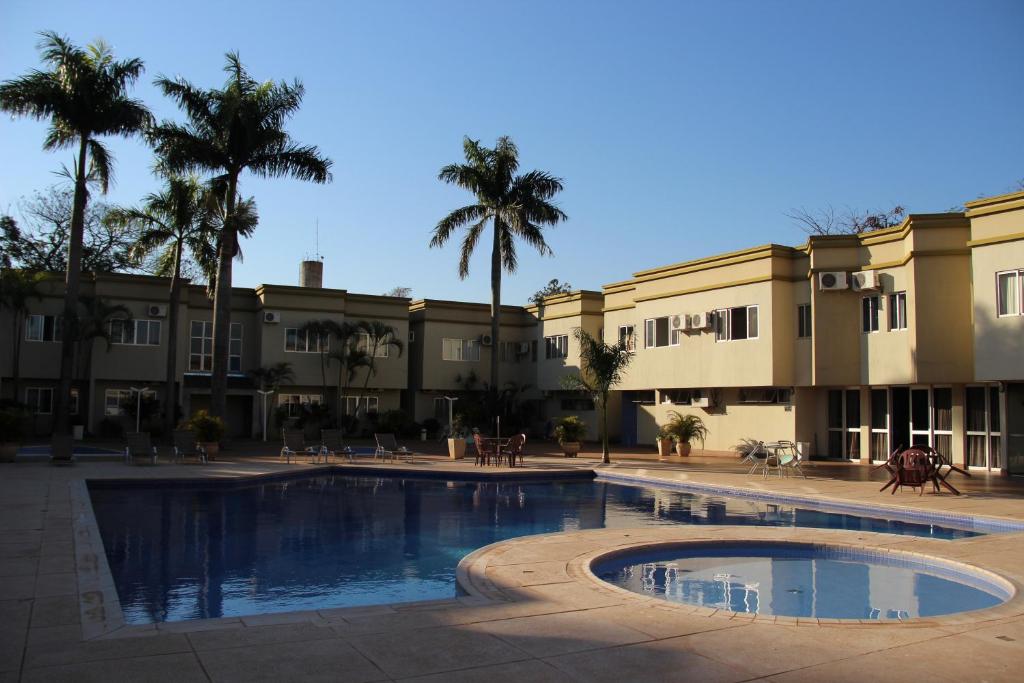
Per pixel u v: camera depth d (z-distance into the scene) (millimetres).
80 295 32625
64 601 6820
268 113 28250
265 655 5363
